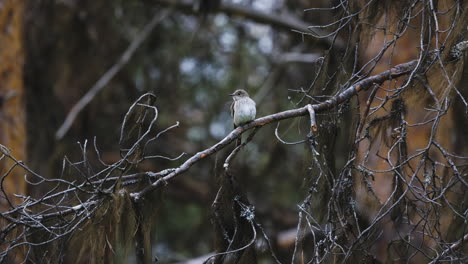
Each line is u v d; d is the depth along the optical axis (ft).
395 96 27.73
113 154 59.41
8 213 26.03
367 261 27.96
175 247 68.23
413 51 44.70
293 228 61.11
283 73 64.03
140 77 68.90
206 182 65.31
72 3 64.18
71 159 52.34
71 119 60.08
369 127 28.76
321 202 29.01
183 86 67.87
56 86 64.54
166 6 60.80
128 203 26.45
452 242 29.35
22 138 49.06
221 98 68.08
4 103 48.60
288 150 61.21
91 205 26.48
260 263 31.04
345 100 29.37
